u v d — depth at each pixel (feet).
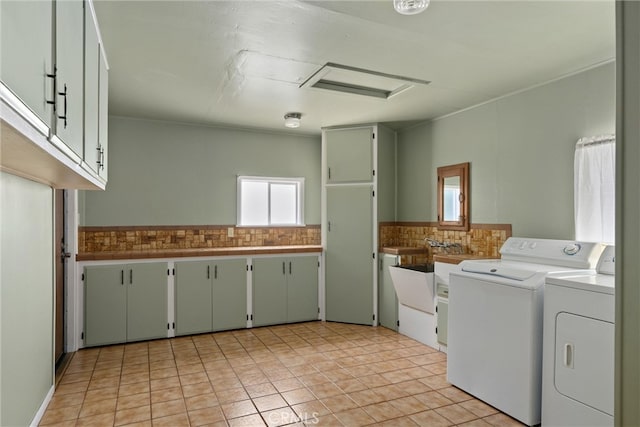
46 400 8.16
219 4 6.59
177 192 14.61
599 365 6.35
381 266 14.55
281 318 14.73
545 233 10.19
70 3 4.79
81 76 5.53
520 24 7.31
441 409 8.13
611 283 6.48
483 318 8.48
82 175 6.24
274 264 14.64
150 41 7.96
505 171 11.32
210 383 9.35
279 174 16.40
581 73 9.45
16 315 6.38
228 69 9.48
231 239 15.48
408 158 15.17
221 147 15.35
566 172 9.71
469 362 8.80
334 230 15.25
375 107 12.66
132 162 13.93
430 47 8.32
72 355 11.29
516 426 7.49
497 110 11.60
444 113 13.29
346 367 10.39
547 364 7.20
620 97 4.92
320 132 16.38
